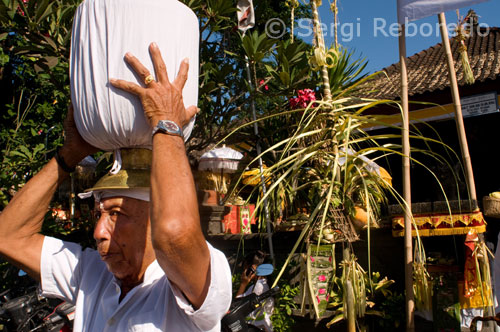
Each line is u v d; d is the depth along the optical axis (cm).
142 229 142
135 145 141
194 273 115
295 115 455
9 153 572
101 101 131
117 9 131
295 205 461
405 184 328
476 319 327
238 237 532
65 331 400
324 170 338
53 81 484
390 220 444
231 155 680
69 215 732
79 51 138
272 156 524
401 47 338
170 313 136
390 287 437
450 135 937
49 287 168
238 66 545
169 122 123
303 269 358
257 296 354
